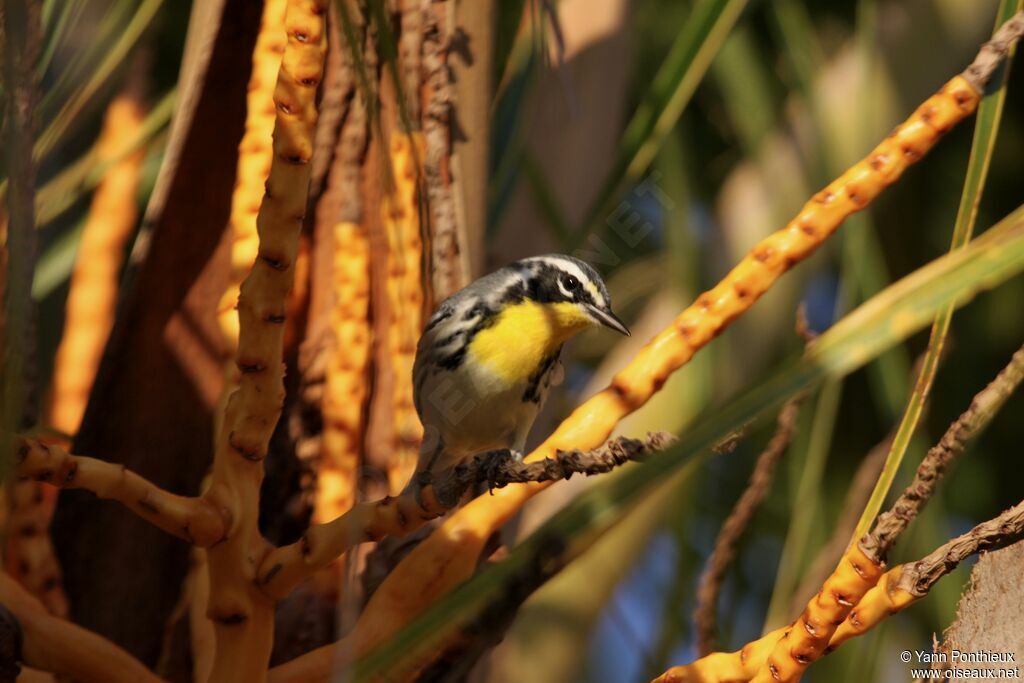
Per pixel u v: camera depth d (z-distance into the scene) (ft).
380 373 11.50
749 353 11.82
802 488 11.59
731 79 11.80
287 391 11.49
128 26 11.48
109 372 11.48
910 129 11.37
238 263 11.44
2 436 7.57
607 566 11.75
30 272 7.78
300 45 10.27
